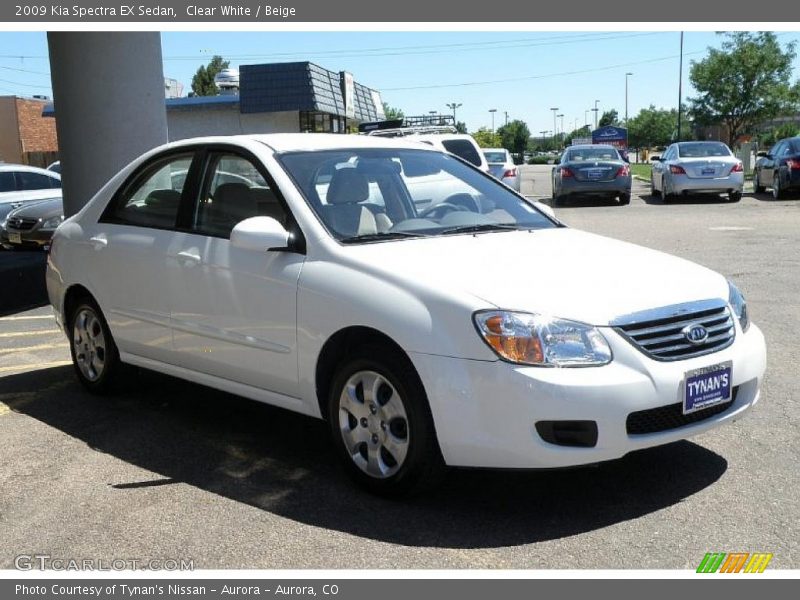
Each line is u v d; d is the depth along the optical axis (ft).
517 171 66.18
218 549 11.59
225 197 15.72
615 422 11.45
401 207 15.64
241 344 14.79
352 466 13.32
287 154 15.39
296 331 13.74
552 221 16.65
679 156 68.23
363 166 15.81
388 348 12.58
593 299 12.03
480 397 11.60
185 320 15.89
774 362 19.89
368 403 12.99
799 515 12.08
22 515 12.82
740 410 13.01
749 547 11.21
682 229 47.60
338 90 114.93
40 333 26.78
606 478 13.58
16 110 138.10
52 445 15.87
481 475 13.83
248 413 17.65
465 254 13.44
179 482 13.96
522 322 11.59
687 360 12.13
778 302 26.53
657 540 11.50
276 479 13.98
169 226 16.63
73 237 18.85
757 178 74.79
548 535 11.75
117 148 32.94
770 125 192.75
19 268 33.58
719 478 13.44
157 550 11.60
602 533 11.75
